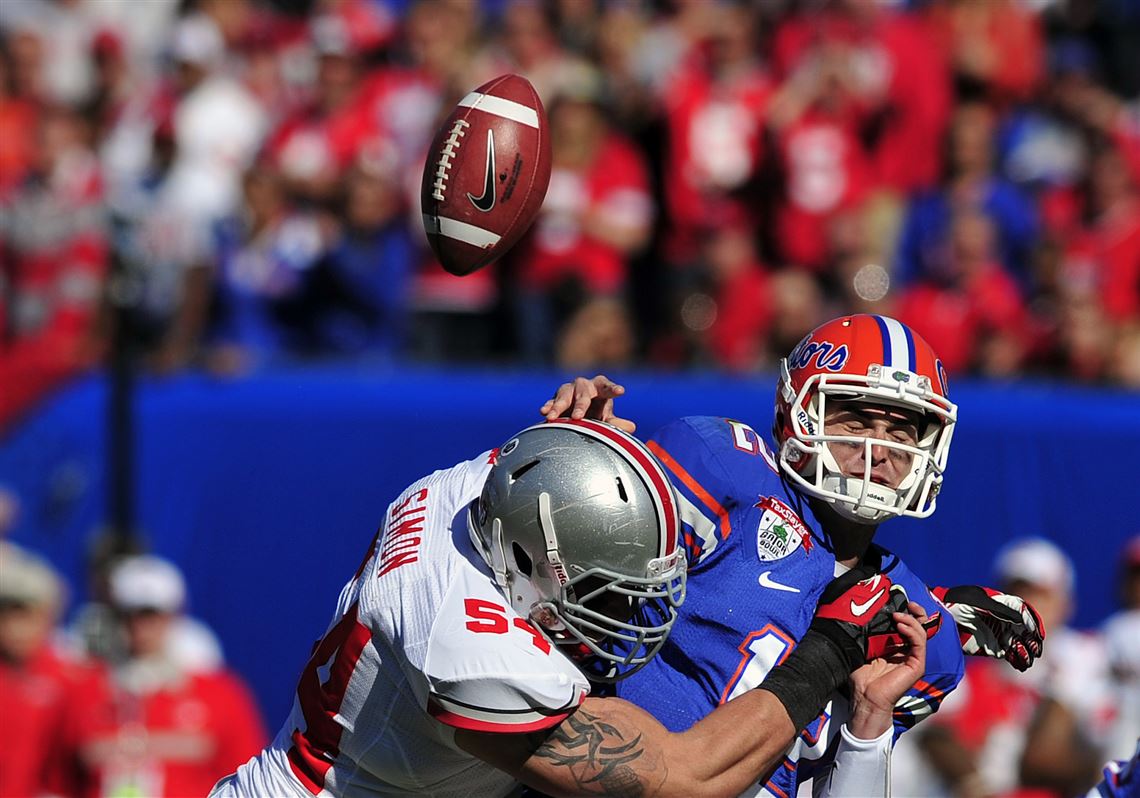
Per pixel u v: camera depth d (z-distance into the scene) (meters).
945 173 29.72
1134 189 30.72
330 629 11.81
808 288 27.06
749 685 12.05
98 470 23.55
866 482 12.27
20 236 25.91
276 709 23.38
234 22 31.56
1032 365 27.70
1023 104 31.81
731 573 12.30
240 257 26.28
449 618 10.91
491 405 24.06
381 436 23.88
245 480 23.66
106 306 24.88
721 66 29.80
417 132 28.44
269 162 27.11
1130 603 22.78
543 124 12.58
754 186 28.44
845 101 29.16
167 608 21.94
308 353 26.34
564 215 26.61
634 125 28.14
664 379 24.53
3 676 21.38
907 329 12.70
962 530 24.47
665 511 10.87
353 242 26.28
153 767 21.61
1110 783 13.57
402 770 11.33
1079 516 24.67
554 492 10.76
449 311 26.70
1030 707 22.16
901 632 11.93
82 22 34.09
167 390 23.92
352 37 30.19
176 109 28.95
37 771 21.61
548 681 10.72
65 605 23.30
